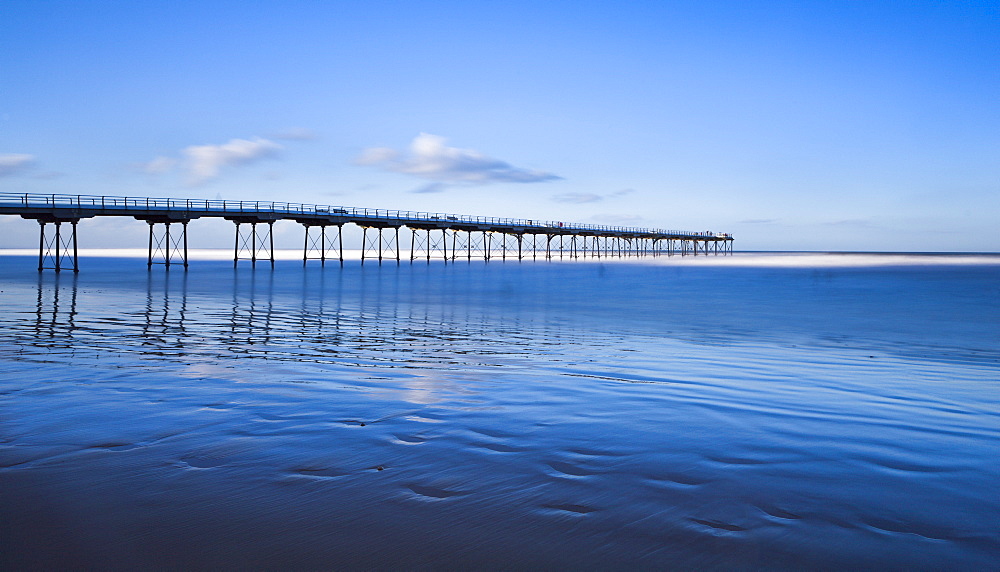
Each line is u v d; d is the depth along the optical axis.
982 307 24.45
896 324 18.31
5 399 7.71
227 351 11.98
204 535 4.00
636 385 8.85
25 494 4.61
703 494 4.68
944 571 3.62
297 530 4.07
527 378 9.35
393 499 4.56
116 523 4.16
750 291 34.47
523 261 111.62
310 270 62.06
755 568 3.63
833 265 92.69
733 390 8.55
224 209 52.03
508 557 3.75
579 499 4.57
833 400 7.98
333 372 9.80
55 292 28.50
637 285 40.38
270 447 5.76
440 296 29.25
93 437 6.05
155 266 70.75
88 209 44.81
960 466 5.37
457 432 6.31
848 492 4.75
